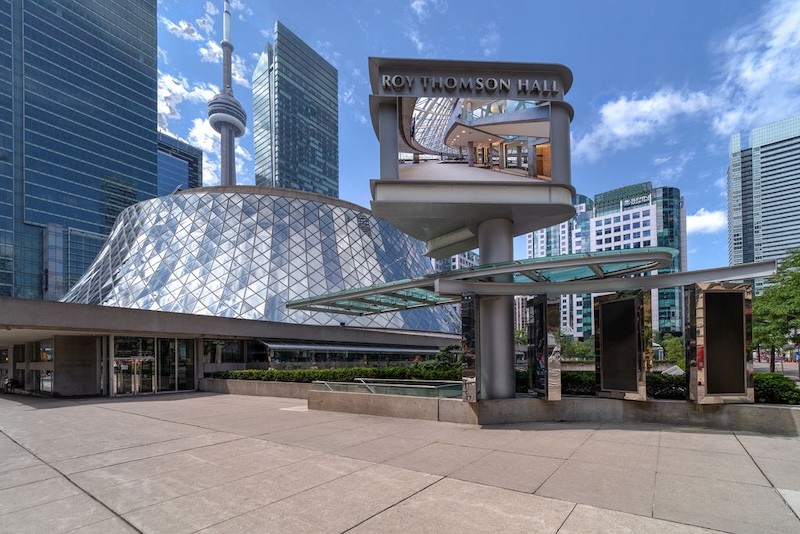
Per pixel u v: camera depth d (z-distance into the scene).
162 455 9.53
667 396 12.72
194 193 49.88
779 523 5.41
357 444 10.20
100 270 48.09
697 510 5.83
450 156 13.58
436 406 13.23
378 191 13.08
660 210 132.75
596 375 13.41
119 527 5.64
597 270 12.91
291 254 45.00
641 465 7.96
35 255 121.25
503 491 6.66
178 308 37.91
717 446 9.37
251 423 13.58
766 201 141.75
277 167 174.75
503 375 13.73
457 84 13.49
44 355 26.84
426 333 46.34
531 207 13.40
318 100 199.88
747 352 11.60
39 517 6.03
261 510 6.10
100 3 142.50
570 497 6.36
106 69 142.62
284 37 183.12
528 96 13.71
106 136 140.75
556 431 11.18
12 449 10.43
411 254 58.66
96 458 9.39
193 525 5.64
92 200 134.88
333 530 5.38
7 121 118.44
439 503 6.22
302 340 33.84
